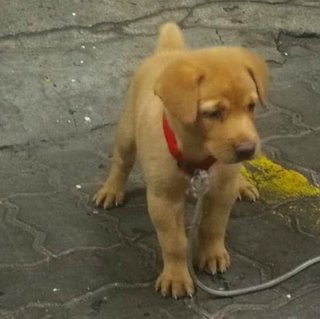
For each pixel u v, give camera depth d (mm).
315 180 1744
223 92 1362
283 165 1771
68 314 1506
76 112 1888
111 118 1879
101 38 2086
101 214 1665
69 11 2146
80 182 1731
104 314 1507
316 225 1654
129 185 1715
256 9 2197
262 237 1628
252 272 1572
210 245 1560
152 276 1562
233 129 1367
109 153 1798
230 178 1493
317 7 2211
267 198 1699
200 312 1510
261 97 1399
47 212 1667
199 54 1401
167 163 1445
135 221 1653
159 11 2170
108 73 1989
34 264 1577
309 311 1517
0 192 1706
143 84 1542
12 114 1874
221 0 2215
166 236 1501
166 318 1502
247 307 1519
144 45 2072
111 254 1597
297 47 2100
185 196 1499
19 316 1502
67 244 1611
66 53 2035
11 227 1637
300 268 1562
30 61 2008
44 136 1832
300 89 1969
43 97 1918
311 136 1846
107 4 2174
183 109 1356
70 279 1556
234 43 2100
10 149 1801
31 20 2113
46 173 1748
